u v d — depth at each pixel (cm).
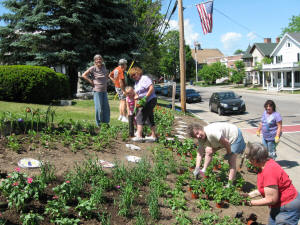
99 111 750
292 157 830
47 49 1928
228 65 6944
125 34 2016
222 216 410
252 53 5641
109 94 2130
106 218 351
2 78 1104
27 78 1136
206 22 1365
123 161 553
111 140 665
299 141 1045
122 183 445
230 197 460
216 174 575
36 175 410
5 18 1948
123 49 2047
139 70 685
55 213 331
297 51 4241
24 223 299
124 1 2088
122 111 914
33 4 1920
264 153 323
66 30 1855
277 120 660
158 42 3316
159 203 416
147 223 357
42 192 367
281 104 2364
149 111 699
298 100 2634
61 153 521
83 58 1909
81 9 1825
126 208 369
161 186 448
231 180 488
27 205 340
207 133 466
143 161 519
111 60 1923
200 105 2588
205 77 6259
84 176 429
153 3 3067
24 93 1141
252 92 4019
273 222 333
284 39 4453
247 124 1472
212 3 1351
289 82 4322
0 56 2050
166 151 643
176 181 509
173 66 6725
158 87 4384
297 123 1438
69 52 1778
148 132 800
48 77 1204
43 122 677
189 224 370
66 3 1802
